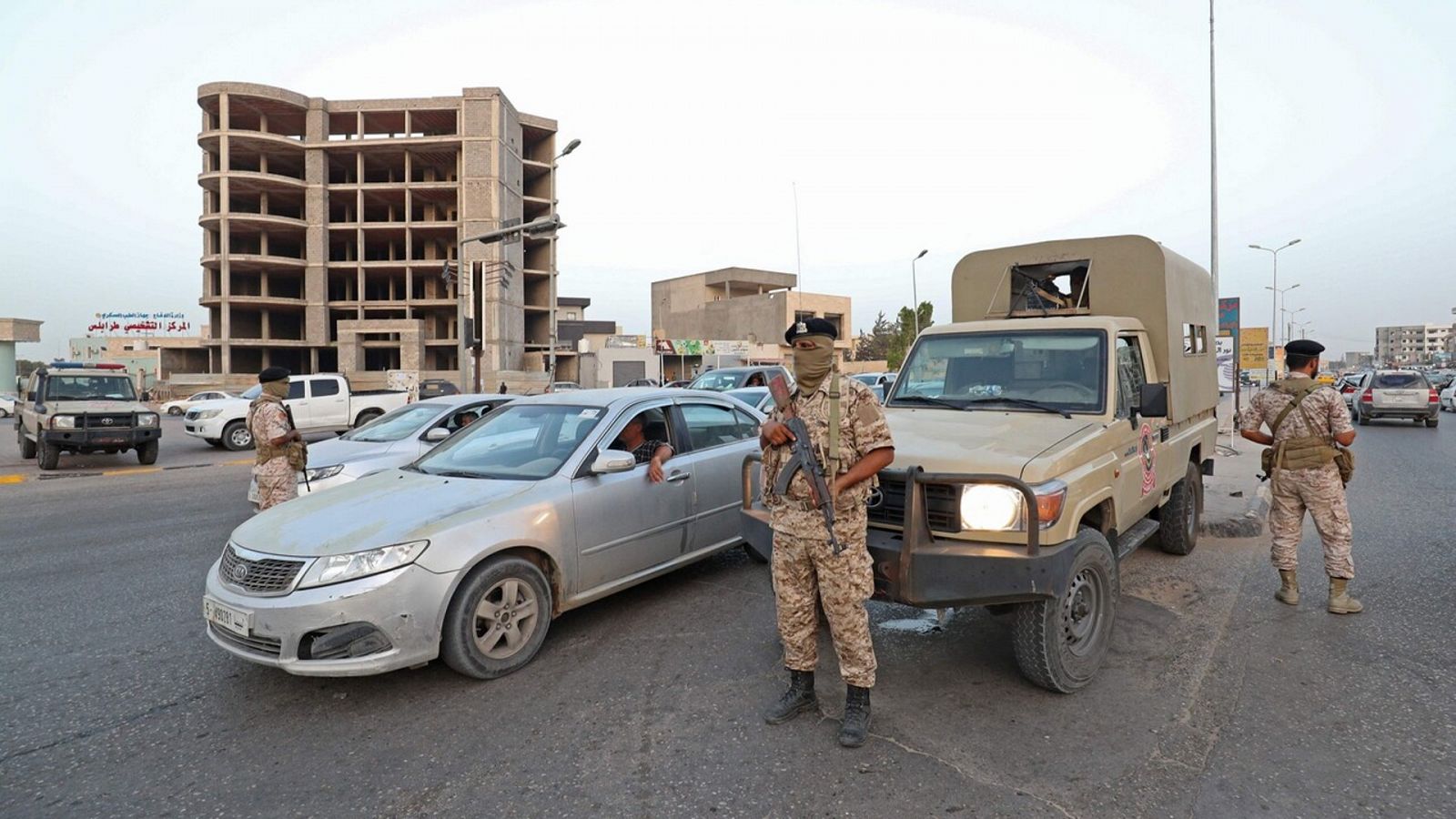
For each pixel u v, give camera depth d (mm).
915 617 5340
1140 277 5820
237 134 56219
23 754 3590
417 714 3936
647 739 3635
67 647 4953
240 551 4180
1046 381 5184
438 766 3434
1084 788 3166
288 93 57688
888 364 63281
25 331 48750
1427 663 4387
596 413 5469
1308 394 5340
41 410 14812
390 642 3947
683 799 3135
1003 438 4367
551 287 64062
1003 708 3904
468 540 4234
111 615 5590
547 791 3219
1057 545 3791
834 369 3559
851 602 3498
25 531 8750
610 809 3078
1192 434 6625
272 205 61875
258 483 6766
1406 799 3066
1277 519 5484
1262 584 5938
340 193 60094
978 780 3236
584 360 58094
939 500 3959
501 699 4094
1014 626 3926
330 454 8820
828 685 4188
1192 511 6875
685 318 78312
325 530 4188
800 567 3627
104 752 3611
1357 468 12469
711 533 5977
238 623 3982
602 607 5562
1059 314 6074
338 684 4320
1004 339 5516
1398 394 20844
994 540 3820
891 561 3820
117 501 10867
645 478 5387
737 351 59781
